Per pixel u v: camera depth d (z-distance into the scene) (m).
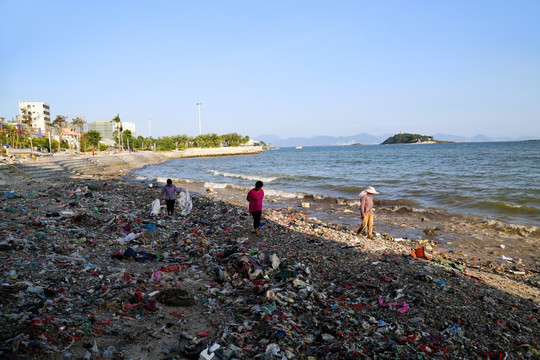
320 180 32.50
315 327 5.51
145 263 8.12
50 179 29.78
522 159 55.50
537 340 5.30
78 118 96.56
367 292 6.85
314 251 9.70
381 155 91.56
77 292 5.91
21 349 4.01
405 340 5.12
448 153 88.12
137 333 4.96
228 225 12.72
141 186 24.86
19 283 5.71
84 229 10.41
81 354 4.30
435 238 13.40
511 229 14.02
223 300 6.36
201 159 109.81
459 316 5.91
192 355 4.49
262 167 57.56
